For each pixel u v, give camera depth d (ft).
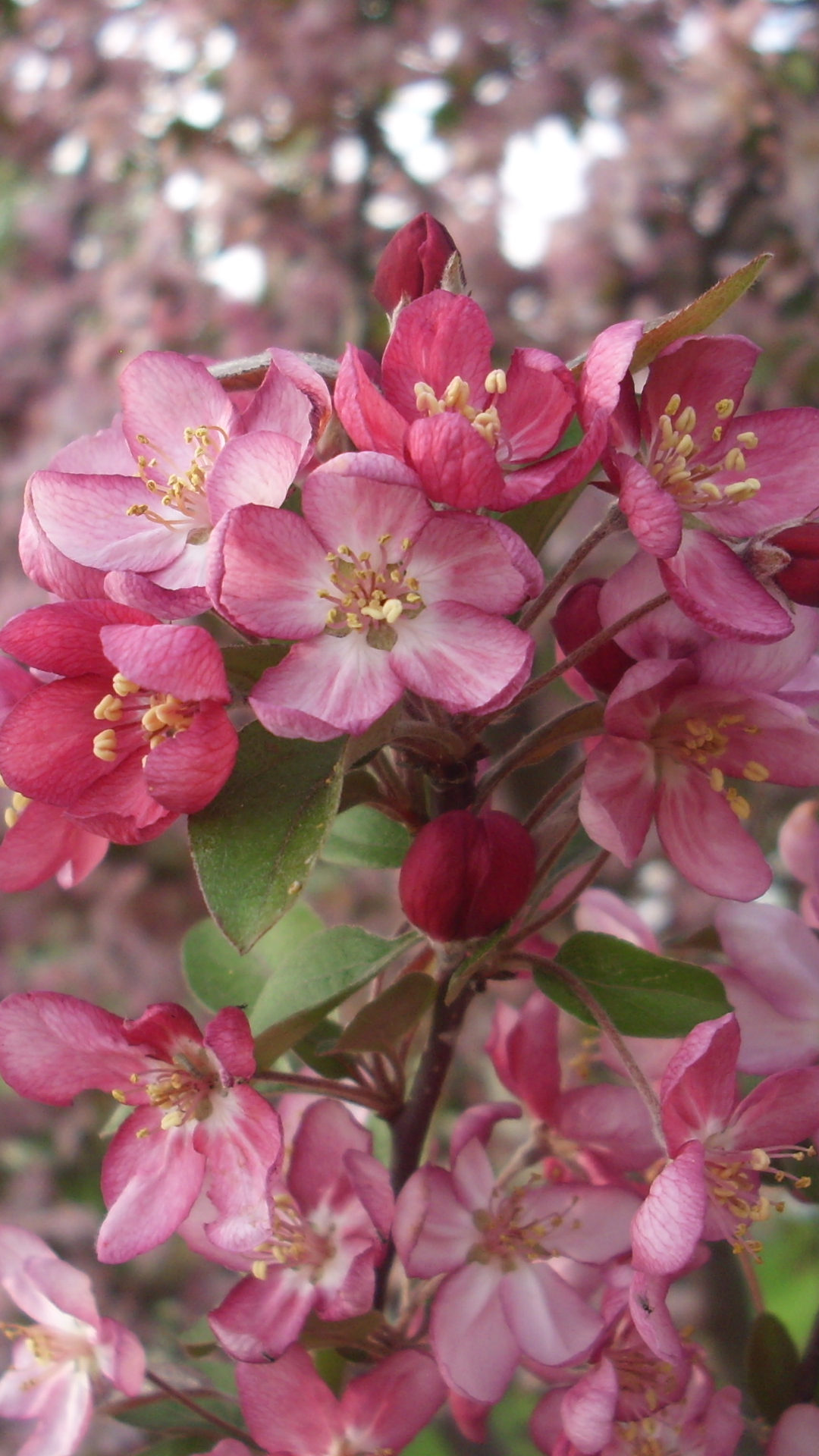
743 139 2.26
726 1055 0.60
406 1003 0.66
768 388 2.21
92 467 0.68
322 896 2.23
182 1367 0.79
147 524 0.63
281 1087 0.74
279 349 0.60
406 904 0.63
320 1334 0.66
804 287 2.21
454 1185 0.67
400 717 0.63
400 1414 0.65
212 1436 0.75
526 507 0.68
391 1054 0.70
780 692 0.65
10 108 2.58
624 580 0.63
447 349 0.60
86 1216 1.97
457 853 0.61
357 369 0.56
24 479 2.48
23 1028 0.63
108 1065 0.63
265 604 0.58
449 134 2.45
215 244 2.44
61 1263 0.70
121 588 0.56
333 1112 0.69
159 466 0.66
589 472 0.58
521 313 2.40
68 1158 2.05
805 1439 0.70
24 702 0.60
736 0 2.31
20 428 2.57
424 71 2.41
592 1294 0.68
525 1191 0.68
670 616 0.63
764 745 0.66
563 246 2.32
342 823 0.79
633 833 0.66
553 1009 0.74
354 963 0.67
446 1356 0.64
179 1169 0.62
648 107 2.36
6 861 0.64
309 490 0.57
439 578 0.59
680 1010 0.66
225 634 0.83
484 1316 0.65
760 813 1.45
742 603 0.61
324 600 0.58
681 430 0.65
